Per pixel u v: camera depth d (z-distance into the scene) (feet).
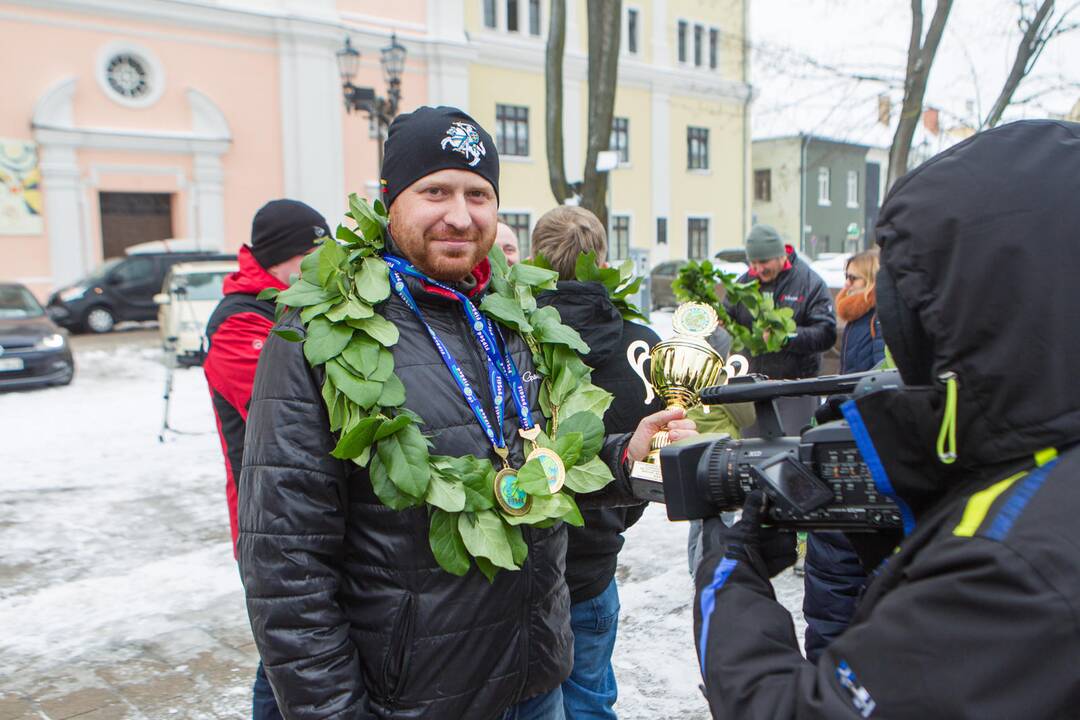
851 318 12.73
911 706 2.55
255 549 4.67
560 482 5.13
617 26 31.99
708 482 3.70
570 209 7.76
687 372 6.30
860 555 3.65
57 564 14.23
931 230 2.82
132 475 20.10
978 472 2.85
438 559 4.73
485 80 77.71
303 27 66.54
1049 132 2.87
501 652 5.06
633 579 13.01
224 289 8.27
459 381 5.10
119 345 48.49
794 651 3.13
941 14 30.81
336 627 4.67
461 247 5.18
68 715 9.43
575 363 5.92
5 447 22.97
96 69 60.70
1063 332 2.62
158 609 12.32
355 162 71.05
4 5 57.11
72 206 60.64
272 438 4.71
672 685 9.84
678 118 92.79
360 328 4.83
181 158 64.64
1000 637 2.44
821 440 3.35
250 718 9.39
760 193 124.88
